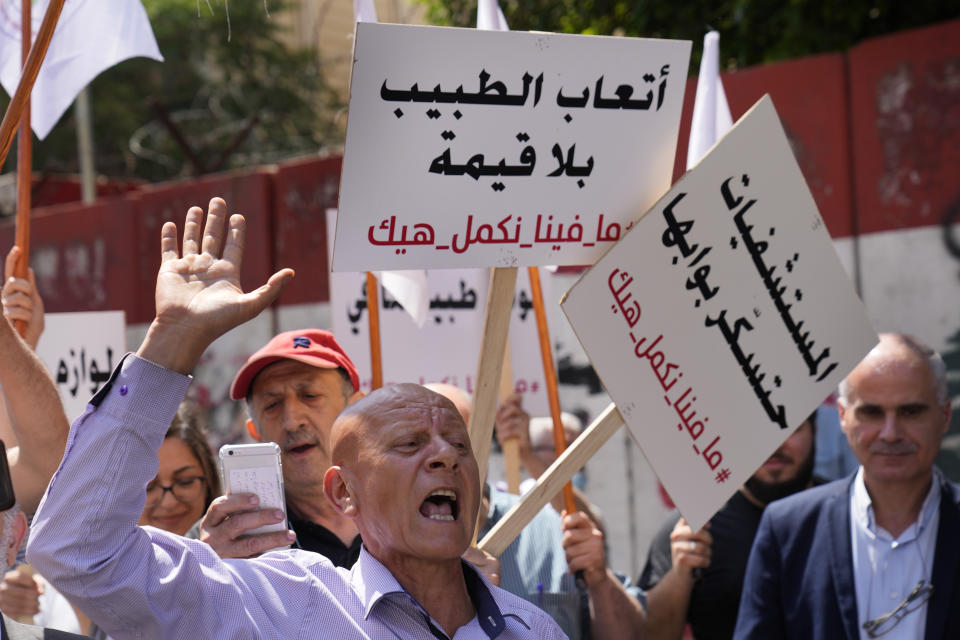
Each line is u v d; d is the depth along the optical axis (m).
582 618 3.41
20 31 3.10
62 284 9.65
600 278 2.53
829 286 2.81
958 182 5.38
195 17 16.88
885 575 3.26
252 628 1.95
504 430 4.08
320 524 3.08
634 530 6.57
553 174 2.47
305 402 3.13
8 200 12.51
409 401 2.11
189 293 1.91
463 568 2.23
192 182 8.66
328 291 7.83
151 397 1.86
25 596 3.46
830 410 5.66
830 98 5.82
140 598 1.83
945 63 5.40
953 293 5.42
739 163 2.68
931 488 3.31
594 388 6.64
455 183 2.36
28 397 2.32
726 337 2.69
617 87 2.51
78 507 1.80
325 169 7.85
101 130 16.38
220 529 2.36
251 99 15.95
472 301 4.30
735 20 7.02
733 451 2.71
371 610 2.04
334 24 16.47
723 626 4.01
